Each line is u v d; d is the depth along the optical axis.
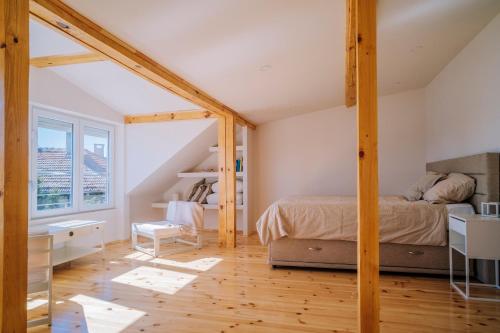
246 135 5.03
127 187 4.63
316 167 5.10
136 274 3.02
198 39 2.17
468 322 1.99
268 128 5.35
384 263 2.96
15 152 1.41
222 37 2.18
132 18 1.85
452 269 2.70
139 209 4.97
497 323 1.97
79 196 3.93
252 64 2.73
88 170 4.12
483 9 2.48
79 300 2.39
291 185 5.22
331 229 3.02
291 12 1.95
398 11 2.25
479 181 2.79
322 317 2.07
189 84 3.15
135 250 4.00
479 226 2.28
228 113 4.16
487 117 2.88
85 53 2.84
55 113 3.58
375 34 1.60
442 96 3.95
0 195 1.37
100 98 4.05
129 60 2.29
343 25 2.17
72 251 3.31
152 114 4.54
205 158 5.49
